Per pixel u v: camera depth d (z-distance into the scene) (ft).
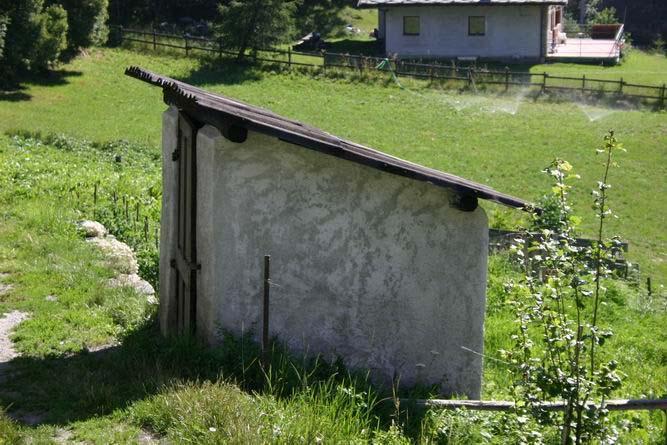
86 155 87.25
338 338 31.35
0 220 51.80
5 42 122.62
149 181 71.41
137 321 35.19
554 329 25.21
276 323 30.63
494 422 27.81
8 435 24.11
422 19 155.74
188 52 145.59
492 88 134.51
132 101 122.83
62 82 128.47
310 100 126.31
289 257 30.45
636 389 37.37
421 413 28.02
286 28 145.18
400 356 32.01
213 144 29.07
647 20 227.81
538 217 30.01
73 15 136.56
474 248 32.12
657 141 113.91
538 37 153.58
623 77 142.72
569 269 25.55
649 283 59.06
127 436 24.34
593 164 104.22
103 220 53.98
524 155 106.73
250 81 134.31
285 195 30.09
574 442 24.76
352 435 25.09
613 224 87.81
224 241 29.60
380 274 31.48
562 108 128.16
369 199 30.99
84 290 39.09
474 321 32.48
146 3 179.63
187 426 24.00
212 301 29.68
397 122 118.32
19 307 36.40
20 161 74.90
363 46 168.86
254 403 25.36
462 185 30.12
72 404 26.55
